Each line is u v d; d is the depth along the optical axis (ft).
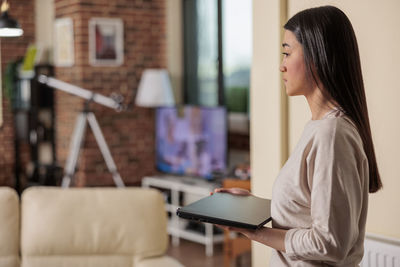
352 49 5.09
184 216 5.35
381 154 8.13
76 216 8.91
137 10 20.56
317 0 8.82
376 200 8.23
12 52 22.95
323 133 4.87
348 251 4.80
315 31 5.04
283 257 5.37
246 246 13.87
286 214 5.19
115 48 20.24
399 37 7.77
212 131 17.65
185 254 16.43
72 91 19.44
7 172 23.04
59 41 20.80
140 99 19.69
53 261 8.79
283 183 5.22
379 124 8.13
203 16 19.77
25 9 23.15
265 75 9.71
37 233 8.77
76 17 19.72
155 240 8.99
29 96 21.79
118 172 20.47
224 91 18.90
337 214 4.69
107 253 8.89
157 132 19.93
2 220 8.86
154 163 21.20
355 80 5.08
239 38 18.03
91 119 19.27
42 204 8.99
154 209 9.16
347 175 4.75
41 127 22.40
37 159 22.43
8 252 8.80
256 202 5.84
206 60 19.75
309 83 5.18
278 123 9.52
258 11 9.75
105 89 20.13
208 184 17.40
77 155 18.93
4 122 22.85
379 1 7.98
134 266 8.87
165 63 21.03
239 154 18.13
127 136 20.65
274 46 9.48
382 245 7.77
